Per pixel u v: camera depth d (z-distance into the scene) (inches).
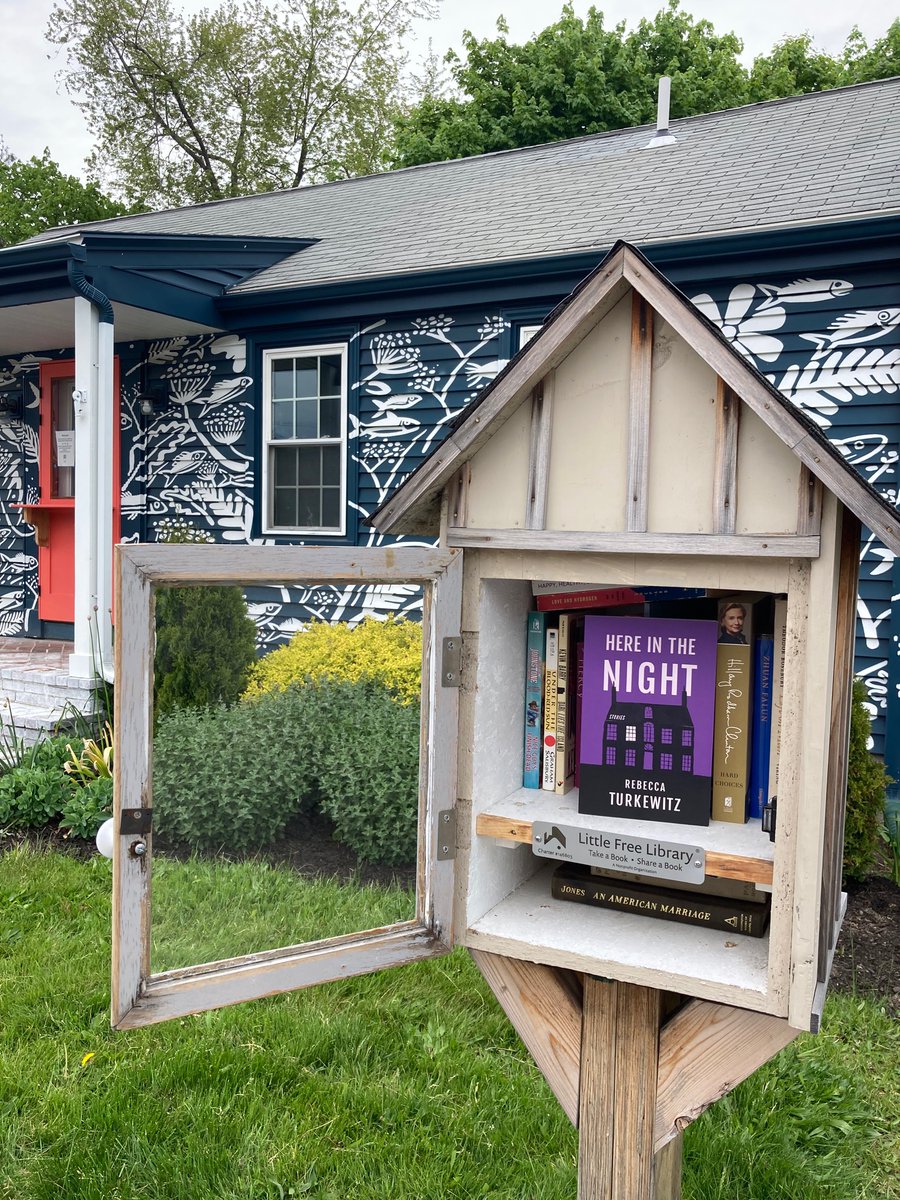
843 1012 114.3
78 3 819.4
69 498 336.8
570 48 733.3
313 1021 109.6
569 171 332.2
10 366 352.2
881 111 287.1
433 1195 84.2
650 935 57.0
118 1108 95.1
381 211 353.4
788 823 48.2
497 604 59.7
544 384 53.1
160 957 48.9
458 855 58.4
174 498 322.7
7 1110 95.5
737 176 262.2
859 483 43.5
